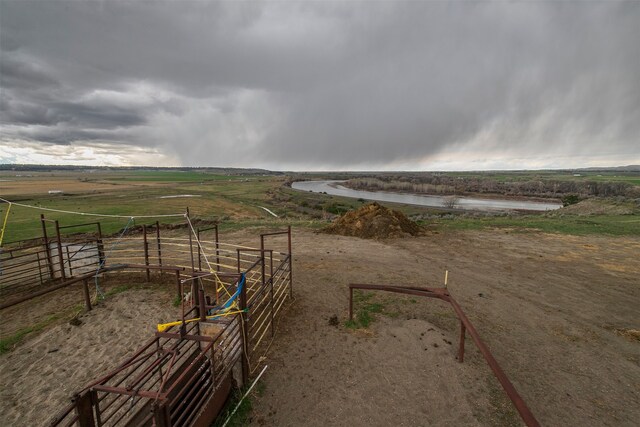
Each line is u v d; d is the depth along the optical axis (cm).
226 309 581
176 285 1085
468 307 911
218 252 1520
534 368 643
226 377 549
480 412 522
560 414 529
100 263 1130
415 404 544
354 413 534
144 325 834
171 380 506
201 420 471
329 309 902
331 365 652
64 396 588
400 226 1858
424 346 679
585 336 765
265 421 525
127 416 525
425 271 1225
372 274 1193
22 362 691
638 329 799
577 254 1437
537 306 925
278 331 786
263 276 770
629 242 1623
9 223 2547
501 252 1485
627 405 552
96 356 707
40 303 976
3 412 553
